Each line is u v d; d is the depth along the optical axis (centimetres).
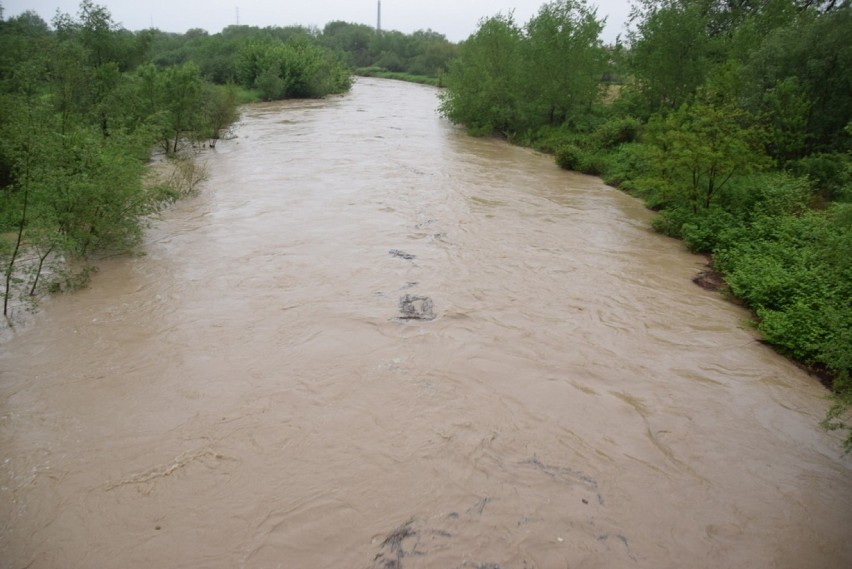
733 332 988
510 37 3159
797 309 971
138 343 859
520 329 954
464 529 551
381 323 941
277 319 942
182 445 652
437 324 950
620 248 1395
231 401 732
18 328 890
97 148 1149
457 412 729
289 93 4688
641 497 607
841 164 1549
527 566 514
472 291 1089
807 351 904
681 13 2459
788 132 1656
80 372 782
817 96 1691
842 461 685
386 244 1303
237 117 2788
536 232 1478
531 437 691
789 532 574
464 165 2297
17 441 650
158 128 1670
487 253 1298
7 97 1412
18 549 516
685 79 2484
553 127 2967
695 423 741
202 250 1234
